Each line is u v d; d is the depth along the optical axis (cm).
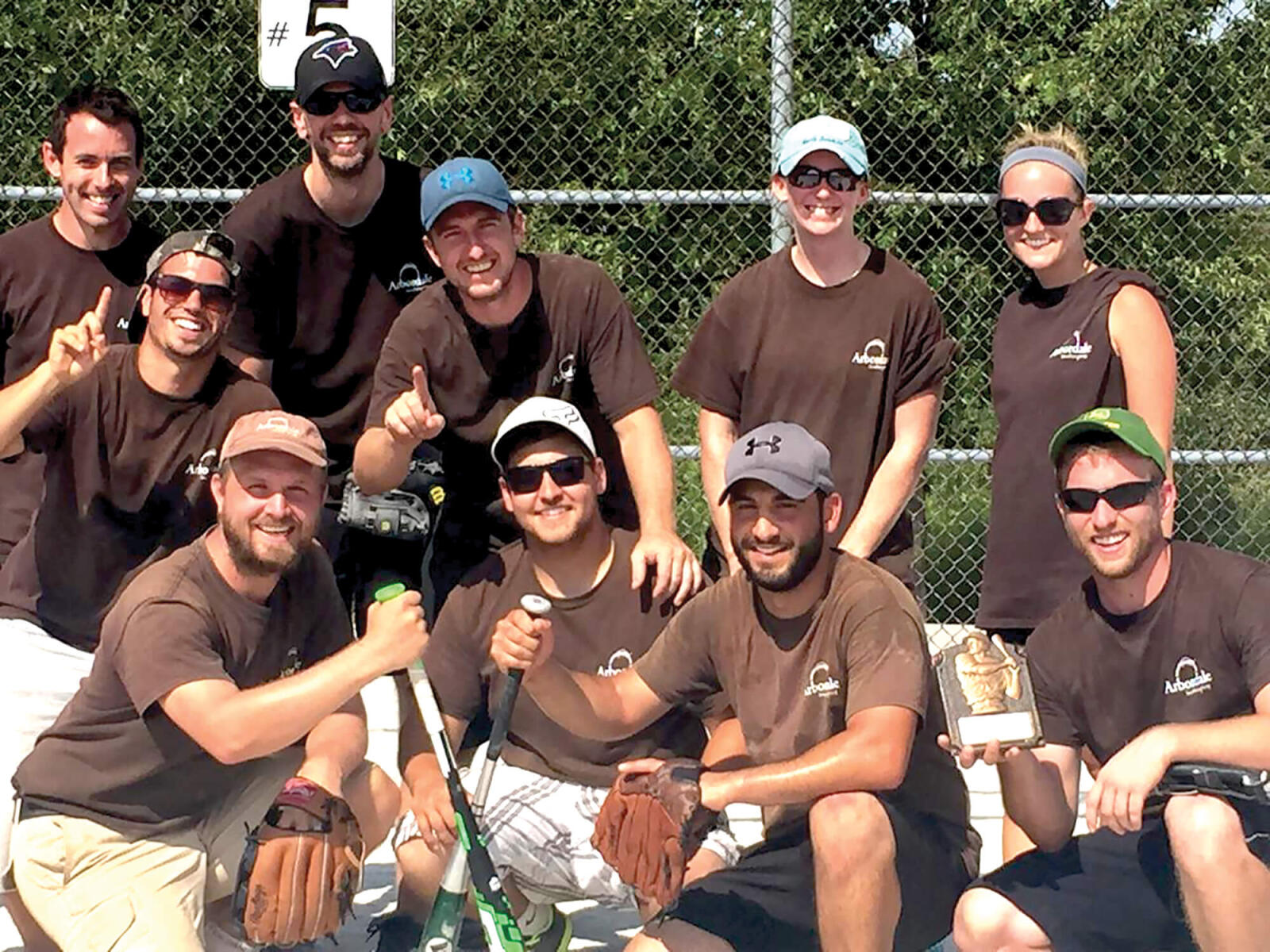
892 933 350
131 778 366
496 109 1045
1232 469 880
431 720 366
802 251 442
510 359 425
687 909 363
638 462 425
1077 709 365
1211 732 337
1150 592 354
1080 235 437
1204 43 1027
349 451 464
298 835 358
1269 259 1027
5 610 419
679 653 378
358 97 434
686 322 1009
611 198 648
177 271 399
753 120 1027
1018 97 1058
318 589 381
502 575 398
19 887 374
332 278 453
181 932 365
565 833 396
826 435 438
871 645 354
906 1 1048
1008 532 435
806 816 370
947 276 1021
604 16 1029
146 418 410
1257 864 337
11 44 1008
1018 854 388
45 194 654
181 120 1049
